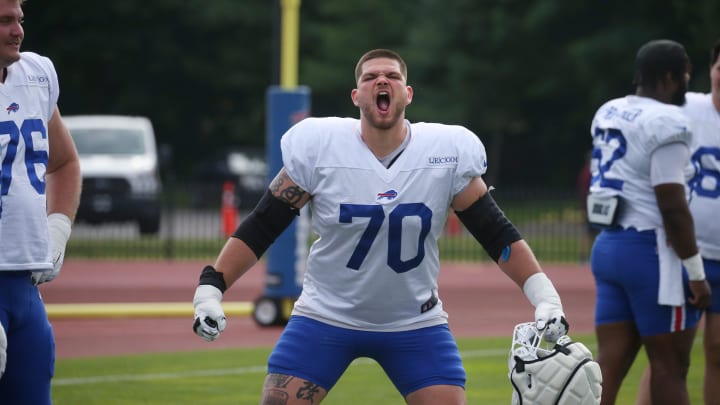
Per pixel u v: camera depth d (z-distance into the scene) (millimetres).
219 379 34750
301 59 164375
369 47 156125
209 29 166125
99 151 94500
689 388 33094
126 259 81812
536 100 149125
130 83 168625
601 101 131000
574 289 63844
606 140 24359
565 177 154750
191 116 174375
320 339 19078
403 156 18781
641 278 23594
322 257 19109
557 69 140750
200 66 166750
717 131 25141
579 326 48219
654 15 128125
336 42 156000
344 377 35156
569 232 105188
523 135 155875
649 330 23688
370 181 18641
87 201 91438
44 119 19000
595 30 136750
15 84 18578
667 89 24141
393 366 19266
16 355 18547
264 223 19094
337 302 19141
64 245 19672
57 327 47875
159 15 165500
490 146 156250
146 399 31500
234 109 175625
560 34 140000
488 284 67188
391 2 157625
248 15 163000
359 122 19266
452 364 19203
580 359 18062
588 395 17984
